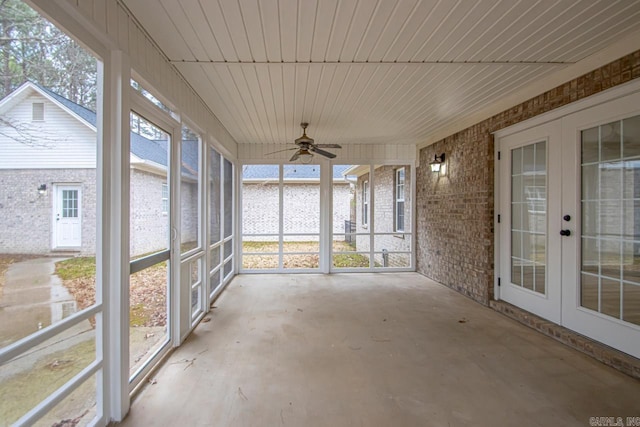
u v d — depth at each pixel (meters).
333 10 2.13
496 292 4.32
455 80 3.36
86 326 1.79
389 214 7.25
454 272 5.25
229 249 5.98
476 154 4.58
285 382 2.45
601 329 2.89
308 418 2.03
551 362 2.77
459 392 2.32
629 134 2.64
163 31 2.35
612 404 2.17
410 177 6.79
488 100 4.01
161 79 2.69
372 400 2.22
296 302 4.58
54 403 1.52
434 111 4.45
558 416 2.05
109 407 1.97
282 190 6.66
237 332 3.46
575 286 3.15
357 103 4.07
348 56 2.80
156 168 2.73
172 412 2.07
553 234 3.41
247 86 3.46
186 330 3.32
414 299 4.73
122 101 1.98
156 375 2.54
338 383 2.44
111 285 1.97
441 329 3.55
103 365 1.92
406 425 1.96
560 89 3.18
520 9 2.14
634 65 2.51
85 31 1.73
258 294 5.01
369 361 2.80
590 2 2.08
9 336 1.34
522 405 2.16
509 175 4.07
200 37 2.45
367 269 6.73
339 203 7.12
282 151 6.29
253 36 2.45
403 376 2.54
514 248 4.04
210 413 2.07
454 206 5.22
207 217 4.10
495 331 3.48
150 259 2.60
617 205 2.75
